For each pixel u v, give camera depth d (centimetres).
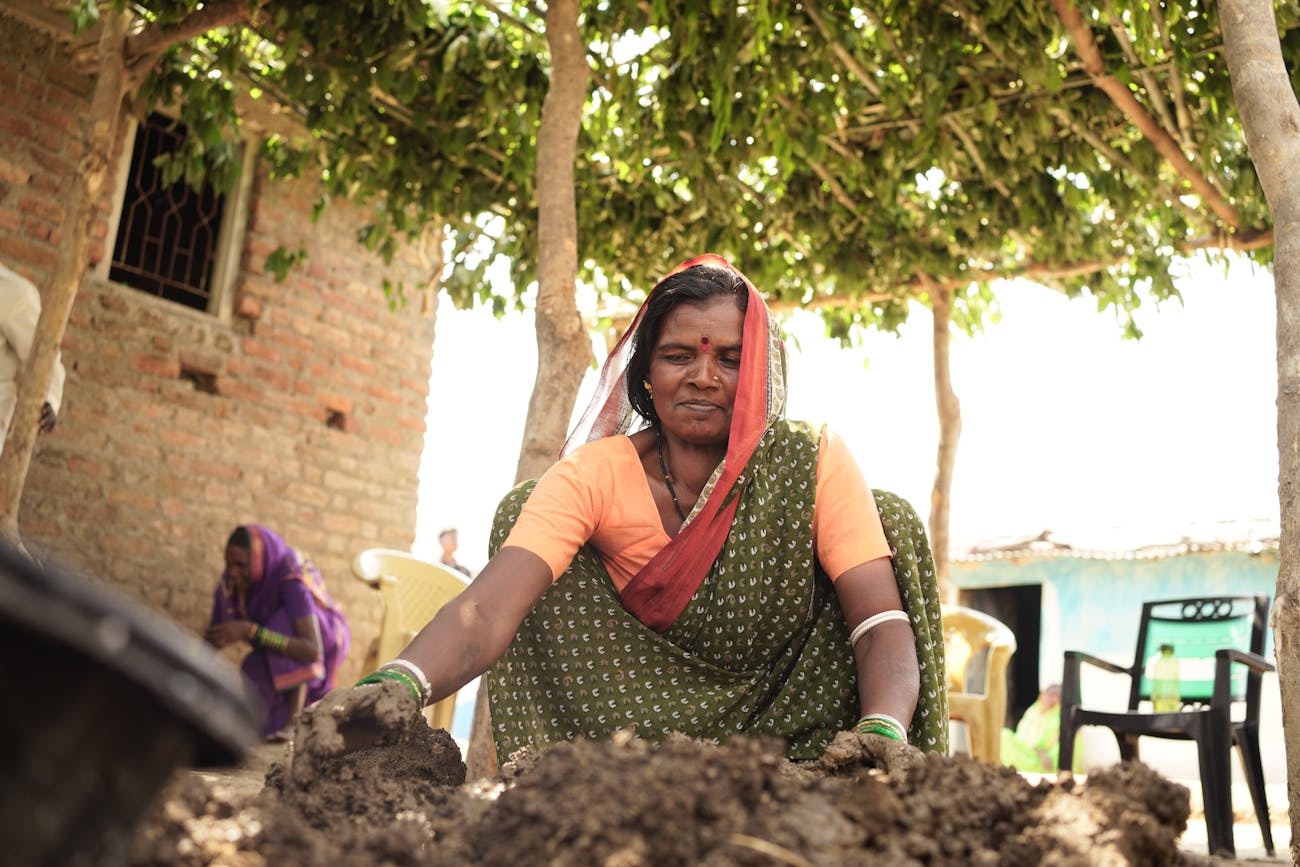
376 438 794
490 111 584
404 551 800
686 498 233
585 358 423
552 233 435
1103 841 129
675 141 584
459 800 152
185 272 720
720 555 226
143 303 690
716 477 222
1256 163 311
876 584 219
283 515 744
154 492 687
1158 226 717
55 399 525
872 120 601
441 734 186
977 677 1120
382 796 159
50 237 650
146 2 516
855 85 571
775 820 122
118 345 679
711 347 227
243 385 731
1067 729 507
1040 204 644
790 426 229
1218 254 686
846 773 172
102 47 511
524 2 554
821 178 667
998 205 658
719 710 224
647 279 721
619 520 227
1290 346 285
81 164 496
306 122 608
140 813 79
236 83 628
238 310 734
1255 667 467
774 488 223
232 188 671
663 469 235
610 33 518
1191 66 516
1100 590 1185
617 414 252
